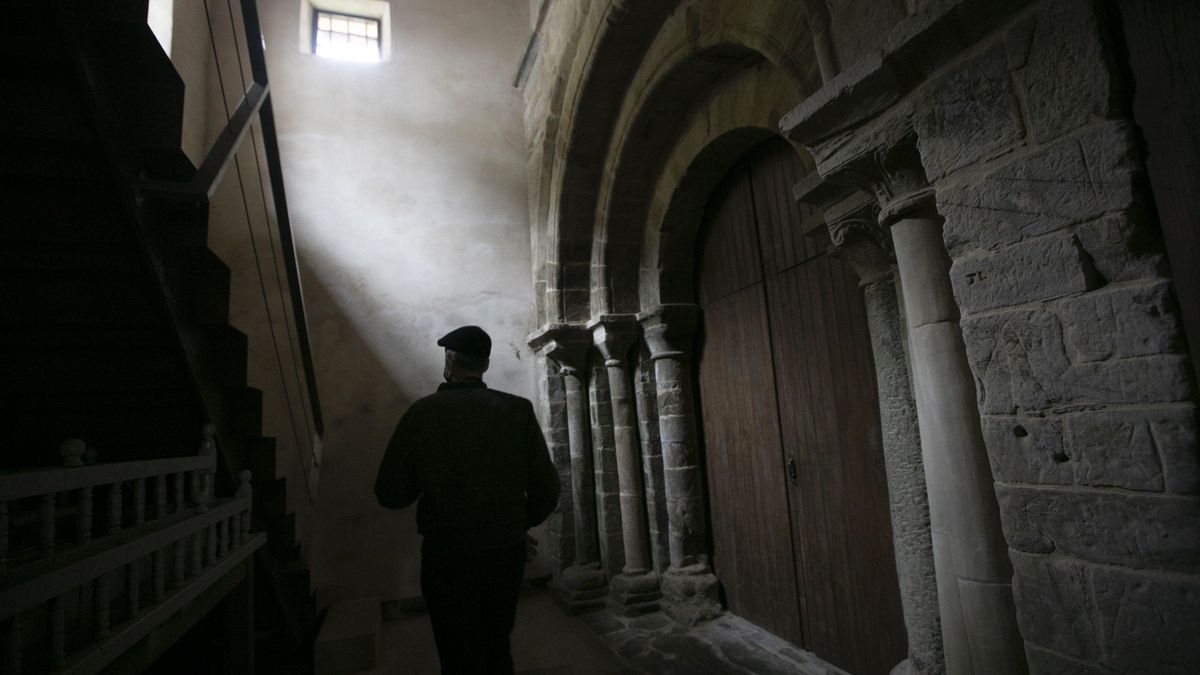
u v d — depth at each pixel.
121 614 1.55
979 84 1.50
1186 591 1.15
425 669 3.63
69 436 2.58
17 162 1.84
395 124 5.77
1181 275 1.20
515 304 5.82
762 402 3.84
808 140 1.97
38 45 1.72
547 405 5.43
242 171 5.15
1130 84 1.28
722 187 4.28
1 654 1.05
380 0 6.03
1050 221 1.37
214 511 2.13
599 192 4.88
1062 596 1.36
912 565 2.26
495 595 1.99
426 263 5.60
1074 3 1.32
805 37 2.58
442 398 2.11
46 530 1.31
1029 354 1.42
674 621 4.20
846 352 3.16
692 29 3.48
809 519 3.44
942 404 1.77
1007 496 1.46
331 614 4.10
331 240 5.36
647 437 4.75
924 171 1.77
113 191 1.94
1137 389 1.23
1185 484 1.16
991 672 1.62
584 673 3.38
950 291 1.79
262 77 3.09
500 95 6.23
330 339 5.21
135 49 1.96
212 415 2.58
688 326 4.48
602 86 4.38
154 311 2.21
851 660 3.13
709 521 4.47
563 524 5.20
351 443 5.09
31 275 2.08
